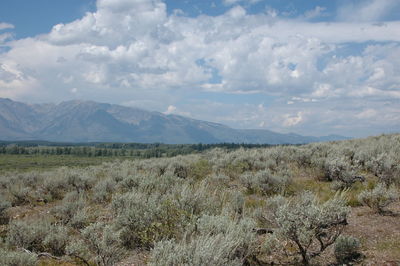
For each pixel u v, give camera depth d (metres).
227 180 14.20
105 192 12.80
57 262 6.60
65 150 149.62
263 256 6.02
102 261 6.16
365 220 7.64
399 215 7.81
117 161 34.00
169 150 159.75
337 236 5.83
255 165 17.41
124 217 7.32
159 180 11.59
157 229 6.75
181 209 7.18
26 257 5.93
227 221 6.00
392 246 5.89
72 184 16.05
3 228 9.55
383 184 10.13
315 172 14.01
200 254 4.27
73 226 9.16
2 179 19.22
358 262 5.41
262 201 10.20
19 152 145.12
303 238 5.30
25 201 14.12
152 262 4.93
